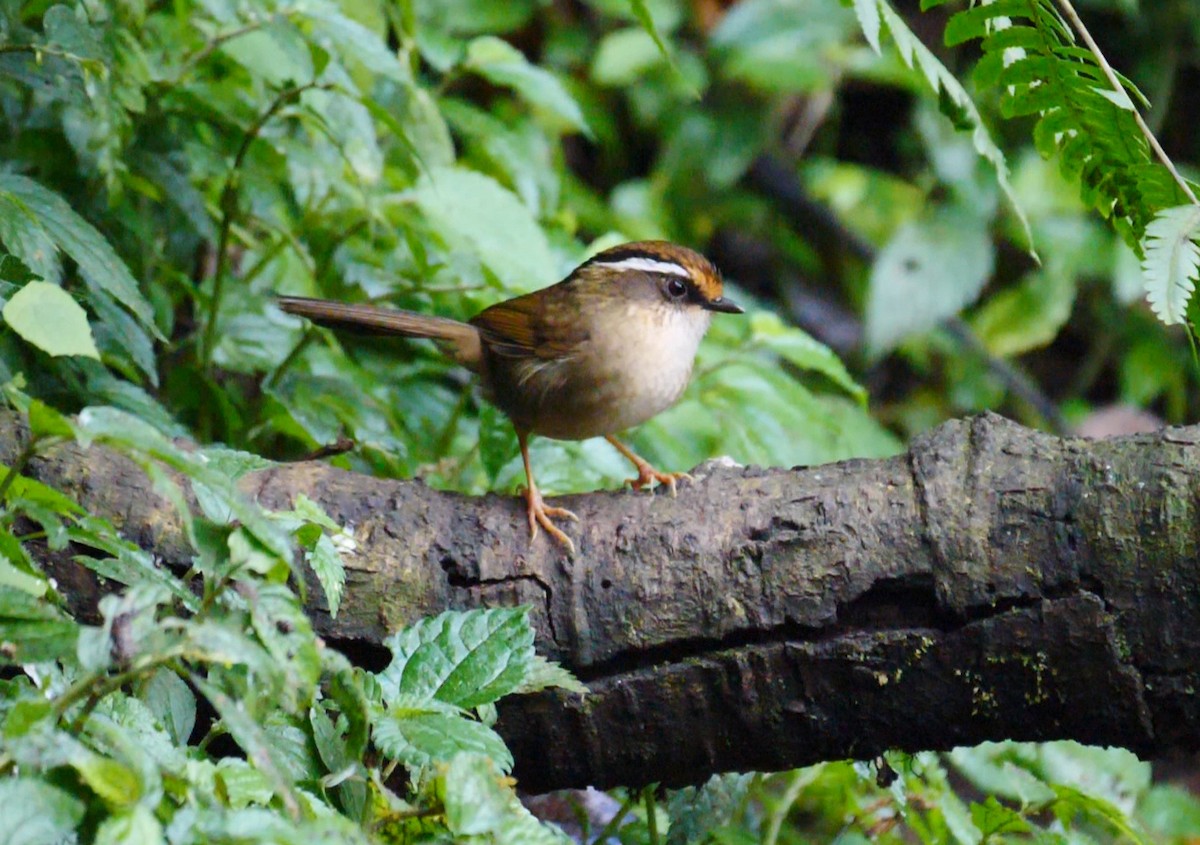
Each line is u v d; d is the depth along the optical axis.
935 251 17.59
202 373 9.86
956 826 8.09
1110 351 20.33
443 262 10.95
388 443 9.88
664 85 18.78
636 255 9.58
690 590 7.11
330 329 10.48
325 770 5.92
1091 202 8.56
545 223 13.11
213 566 5.38
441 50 11.63
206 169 10.30
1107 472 6.68
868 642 6.89
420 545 7.37
